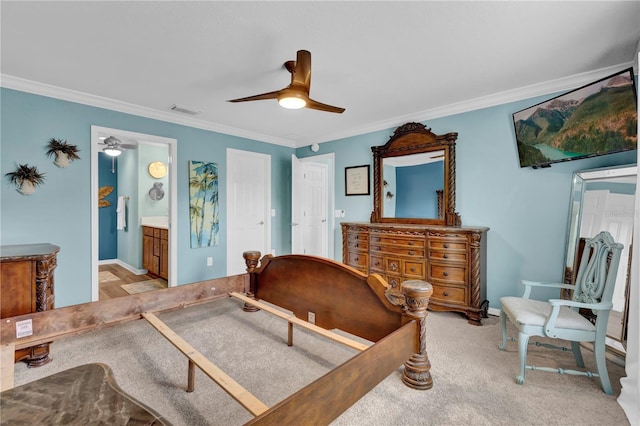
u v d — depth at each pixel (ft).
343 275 6.30
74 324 5.64
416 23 6.11
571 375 6.42
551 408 5.36
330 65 7.89
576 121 7.98
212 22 6.06
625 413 5.18
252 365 6.51
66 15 5.81
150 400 5.34
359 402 5.47
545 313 6.43
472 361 7.02
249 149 15.14
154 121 11.78
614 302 7.15
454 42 6.82
